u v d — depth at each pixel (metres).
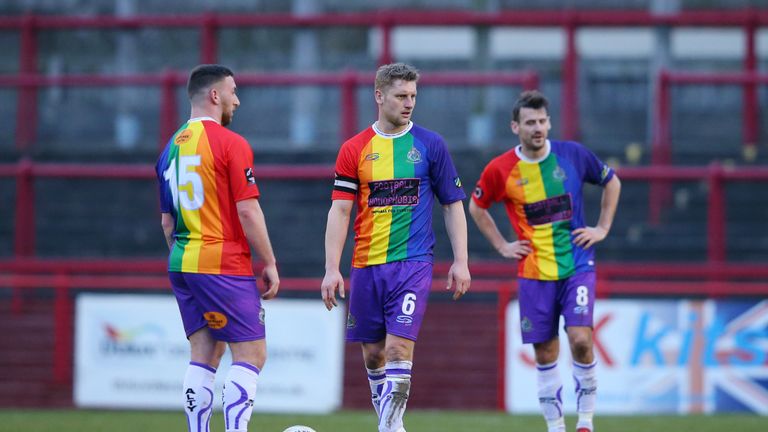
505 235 48.91
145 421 34.12
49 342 43.44
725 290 37.81
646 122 55.03
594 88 55.31
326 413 37.19
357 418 35.31
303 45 59.78
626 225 49.62
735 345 36.94
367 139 22.50
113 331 38.78
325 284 22.23
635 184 51.56
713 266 43.69
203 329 22.05
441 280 44.91
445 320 43.62
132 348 38.66
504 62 64.06
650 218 50.19
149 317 38.69
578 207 26.72
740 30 62.47
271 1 65.75
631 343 37.06
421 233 22.34
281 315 38.06
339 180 22.58
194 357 22.06
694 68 63.00
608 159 52.34
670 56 56.12
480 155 51.59
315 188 52.41
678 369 36.94
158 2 65.88
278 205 51.97
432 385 40.91
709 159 52.44
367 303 22.47
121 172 48.34
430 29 63.53
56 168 48.44
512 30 64.19
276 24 55.84
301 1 62.66
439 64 62.88
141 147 54.72
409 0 64.50
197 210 21.59
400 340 21.84
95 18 57.81
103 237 51.78
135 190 53.78
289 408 37.75
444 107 53.09
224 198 21.61
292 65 61.59
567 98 52.12
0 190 54.16
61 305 41.31
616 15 53.94
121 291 47.50
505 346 37.94
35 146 55.38
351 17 55.06
